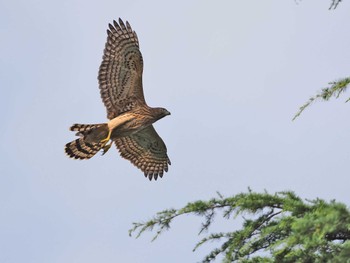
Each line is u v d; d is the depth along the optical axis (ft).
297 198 39.86
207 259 40.88
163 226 40.98
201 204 40.52
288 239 34.47
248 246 39.99
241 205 39.68
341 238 38.04
